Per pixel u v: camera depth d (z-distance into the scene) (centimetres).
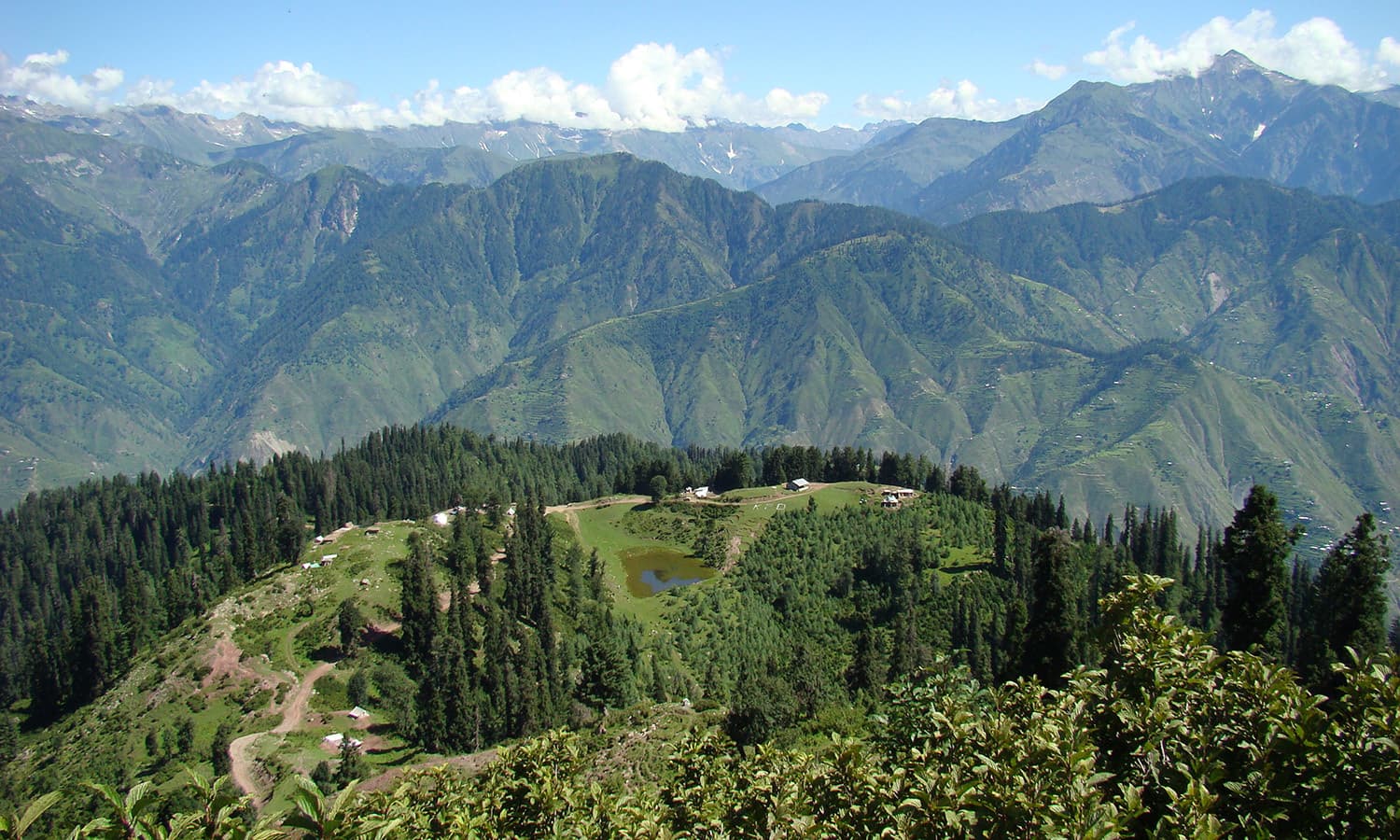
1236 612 6253
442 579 16375
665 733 8862
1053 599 7531
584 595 15938
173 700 13512
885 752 4616
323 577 16325
